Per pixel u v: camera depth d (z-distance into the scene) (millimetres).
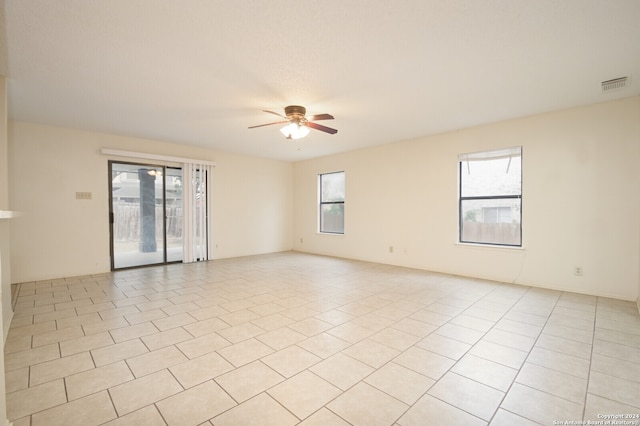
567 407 1760
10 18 2098
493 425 1614
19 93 3434
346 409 1735
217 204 6758
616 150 3713
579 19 2135
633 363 2238
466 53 2600
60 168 4832
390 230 6070
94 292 4047
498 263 4676
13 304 3533
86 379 2018
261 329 2848
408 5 1987
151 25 2201
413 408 1748
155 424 1609
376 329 2854
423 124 4703
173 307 3459
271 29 2254
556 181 4125
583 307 3443
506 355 2367
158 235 5961
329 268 5715
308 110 4020
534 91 3420
